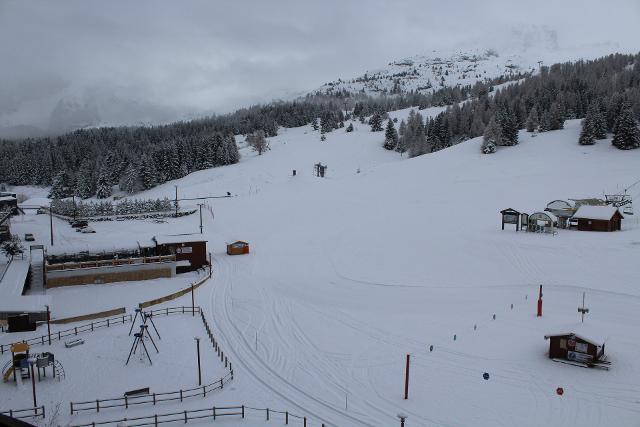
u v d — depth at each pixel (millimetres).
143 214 87062
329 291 47156
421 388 28859
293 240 67438
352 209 83312
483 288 45375
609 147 99438
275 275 52688
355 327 38312
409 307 42250
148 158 134125
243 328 38438
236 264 57062
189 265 54188
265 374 31047
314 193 96188
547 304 40688
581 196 76188
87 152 178875
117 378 30297
